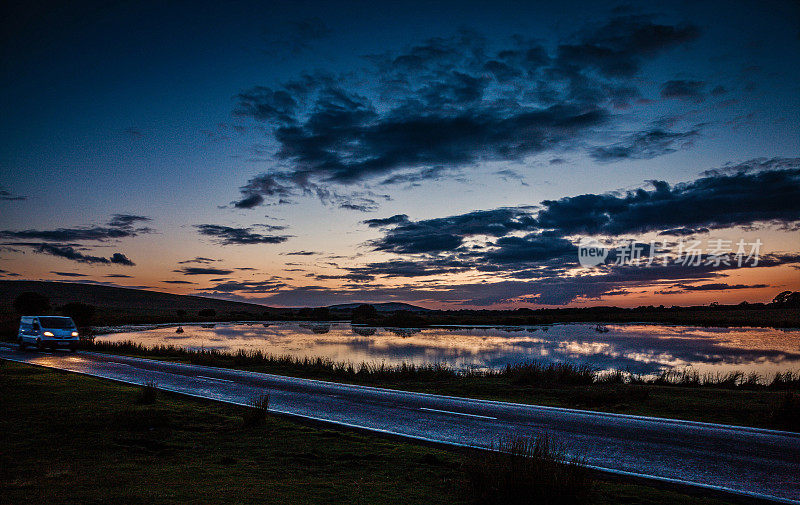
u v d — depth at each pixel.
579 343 40.97
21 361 22.67
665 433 10.48
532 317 104.88
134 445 8.66
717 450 9.12
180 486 6.49
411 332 58.41
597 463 8.22
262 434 9.73
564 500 6.02
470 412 12.72
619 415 12.52
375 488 6.71
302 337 49.59
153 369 21.17
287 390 16.19
